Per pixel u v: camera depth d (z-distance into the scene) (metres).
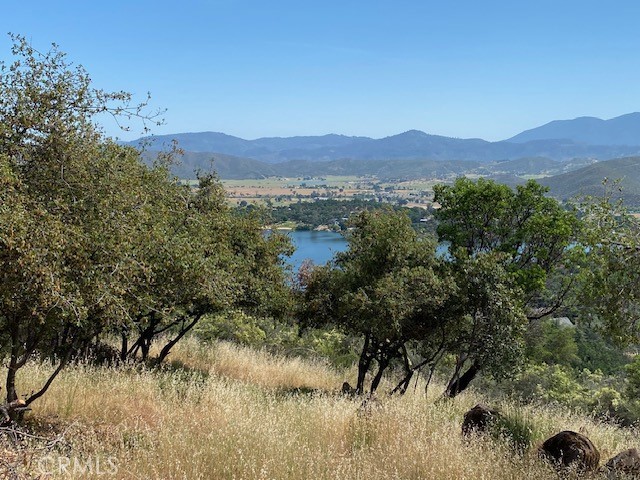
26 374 8.29
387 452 6.06
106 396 7.96
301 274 16.42
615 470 5.87
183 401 8.20
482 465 5.63
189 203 12.80
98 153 6.63
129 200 6.41
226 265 12.02
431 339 12.23
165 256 7.36
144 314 8.30
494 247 15.12
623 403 15.31
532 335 18.67
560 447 6.23
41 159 6.09
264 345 20.17
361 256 13.02
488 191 14.70
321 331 22.12
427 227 16.25
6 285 4.76
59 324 6.12
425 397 11.12
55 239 4.89
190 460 5.34
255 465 5.25
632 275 8.23
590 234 8.54
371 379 16.70
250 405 7.92
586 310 10.95
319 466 5.45
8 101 5.98
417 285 11.19
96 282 5.34
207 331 20.59
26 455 4.83
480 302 11.09
